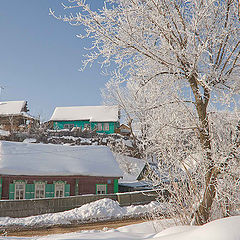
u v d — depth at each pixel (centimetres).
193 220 661
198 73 671
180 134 736
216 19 680
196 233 357
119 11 686
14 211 1731
